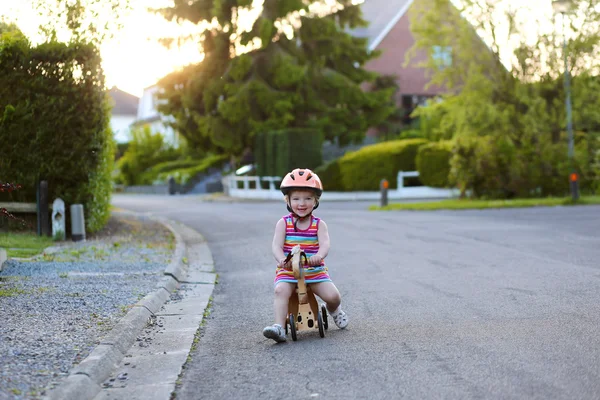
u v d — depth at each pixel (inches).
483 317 272.1
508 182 970.1
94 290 332.8
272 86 1362.0
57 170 561.3
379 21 1840.6
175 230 674.2
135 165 1989.4
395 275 385.1
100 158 585.3
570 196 946.7
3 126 551.8
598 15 938.1
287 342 247.1
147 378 207.3
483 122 987.3
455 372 200.8
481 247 487.8
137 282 361.1
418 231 606.9
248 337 257.8
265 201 1235.2
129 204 1201.4
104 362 213.0
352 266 423.5
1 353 215.0
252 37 1305.4
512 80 999.0
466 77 1023.6
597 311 274.8
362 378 199.2
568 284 336.2
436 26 1034.7
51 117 555.8
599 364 203.2
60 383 186.1
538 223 642.2
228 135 1346.0
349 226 669.3
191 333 265.0
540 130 973.2
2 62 542.6
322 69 1392.7
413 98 1739.7
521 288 330.6
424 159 1166.3
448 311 286.5
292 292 253.4
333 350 231.9
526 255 441.7
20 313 276.2
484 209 840.9
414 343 236.1
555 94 988.6
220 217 848.3
